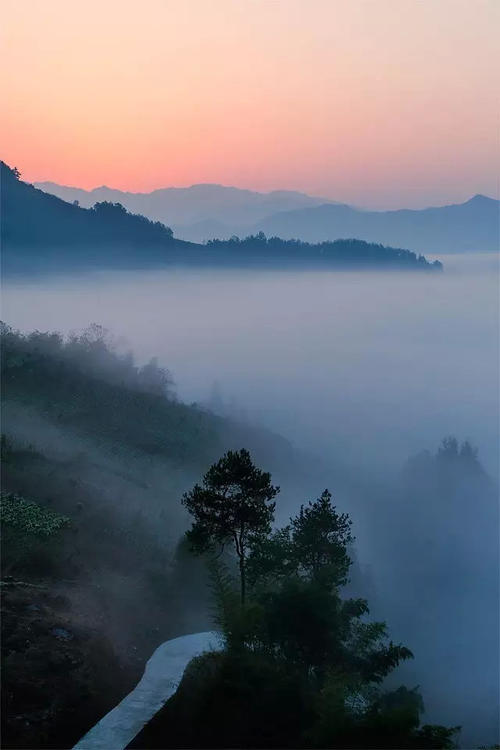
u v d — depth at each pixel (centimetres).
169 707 2262
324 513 2914
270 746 1995
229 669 2203
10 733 2008
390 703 2414
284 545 2948
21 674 2231
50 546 3612
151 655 2850
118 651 2739
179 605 3525
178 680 2517
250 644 2355
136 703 2328
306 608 2316
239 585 3353
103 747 2056
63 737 2088
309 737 1933
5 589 2789
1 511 3991
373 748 1853
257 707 2103
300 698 2106
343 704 1978
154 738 2097
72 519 4312
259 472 2997
